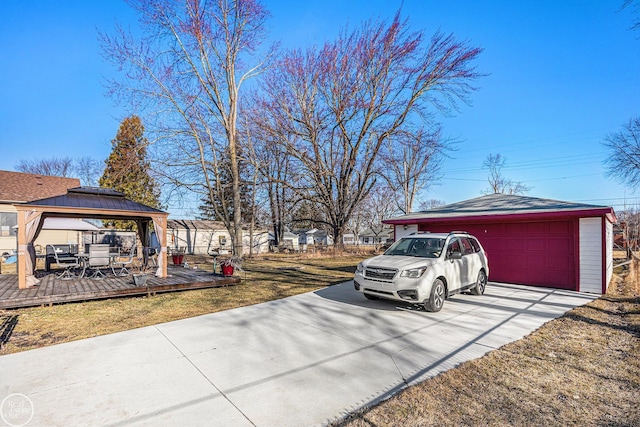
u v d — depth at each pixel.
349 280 11.62
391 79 23.02
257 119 22.86
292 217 35.38
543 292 8.90
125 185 25.92
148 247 13.02
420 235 8.22
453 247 7.80
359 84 23.09
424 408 2.95
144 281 8.44
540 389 3.31
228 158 22.67
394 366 3.96
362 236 64.38
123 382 3.54
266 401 3.12
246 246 33.69
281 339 5.01
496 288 9.53
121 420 2.79
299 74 23.14
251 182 26.55
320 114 23.88
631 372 3.70
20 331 5.42
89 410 2.96
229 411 2.94
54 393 3.29
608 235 10.19
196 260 21.78
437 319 6.15
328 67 22.86
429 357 4.25
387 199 41.38
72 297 7.35
